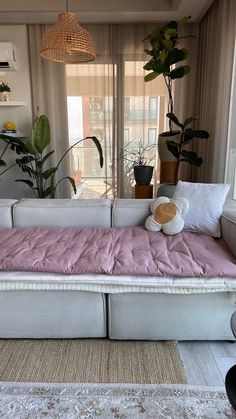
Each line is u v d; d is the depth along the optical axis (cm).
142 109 424
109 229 204
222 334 161
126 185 443
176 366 148
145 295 156
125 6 358
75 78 418
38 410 124
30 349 160
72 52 276
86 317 161
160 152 369
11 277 153
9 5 354
